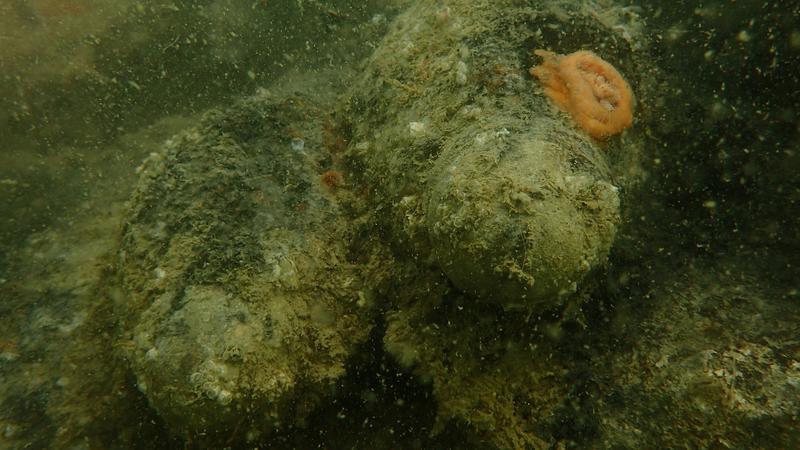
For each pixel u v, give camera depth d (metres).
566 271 0.27
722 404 0.28
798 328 0.29
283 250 0.35
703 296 0.33
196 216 0.35
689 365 0.30
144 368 0.32
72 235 0.52
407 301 0.35
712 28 0.39
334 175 0.40
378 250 0.37
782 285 0.32
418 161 0.34
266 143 0.41
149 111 0.63
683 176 0.37
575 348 0.33
